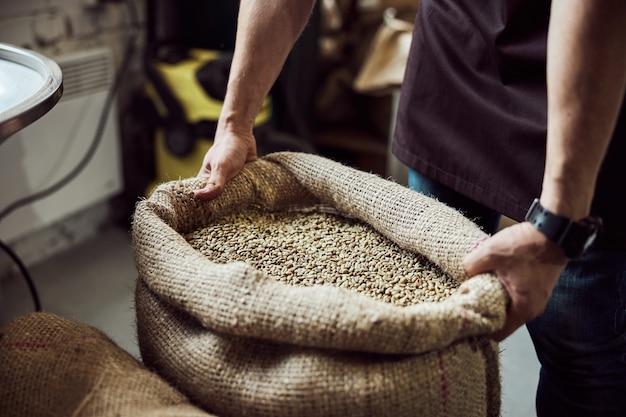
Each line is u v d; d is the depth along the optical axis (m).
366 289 0.81
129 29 2.11
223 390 0.69
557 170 0.68
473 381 0.71
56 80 0.74
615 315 0.91
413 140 1.08
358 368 0.66
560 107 0.67
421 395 0.66
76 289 1.87
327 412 0.65
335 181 0.93
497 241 0.72
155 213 0.85
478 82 0.97
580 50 0.65
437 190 1.08
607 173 0.84
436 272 0.84
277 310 0.66
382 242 0.91
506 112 0.93
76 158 1.95
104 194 2.09
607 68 0.65
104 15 2.01
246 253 0.87
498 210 0.97
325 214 0.99
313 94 2.33
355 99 2.59
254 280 0.69
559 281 0.90
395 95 2.24
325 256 0.87
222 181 0.92
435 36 1.02
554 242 0.68
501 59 0.92
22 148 1.77
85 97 1.92
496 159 0.96
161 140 2.10
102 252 2.07
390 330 0.63
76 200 1.99
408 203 0.86
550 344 0.95
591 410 0.95
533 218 0.70
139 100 2.04
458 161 1.02
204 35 2.09
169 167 2.12
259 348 0.70
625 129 0.81
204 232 0.91
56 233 2.05
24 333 0.79
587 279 0.89
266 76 0.99
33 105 0.65
